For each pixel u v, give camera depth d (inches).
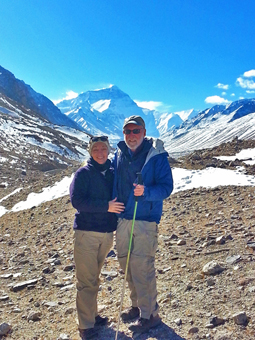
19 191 454.0
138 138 100.4
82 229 103.0
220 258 138.0
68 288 139.9
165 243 169.8
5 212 370.6
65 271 161.5
